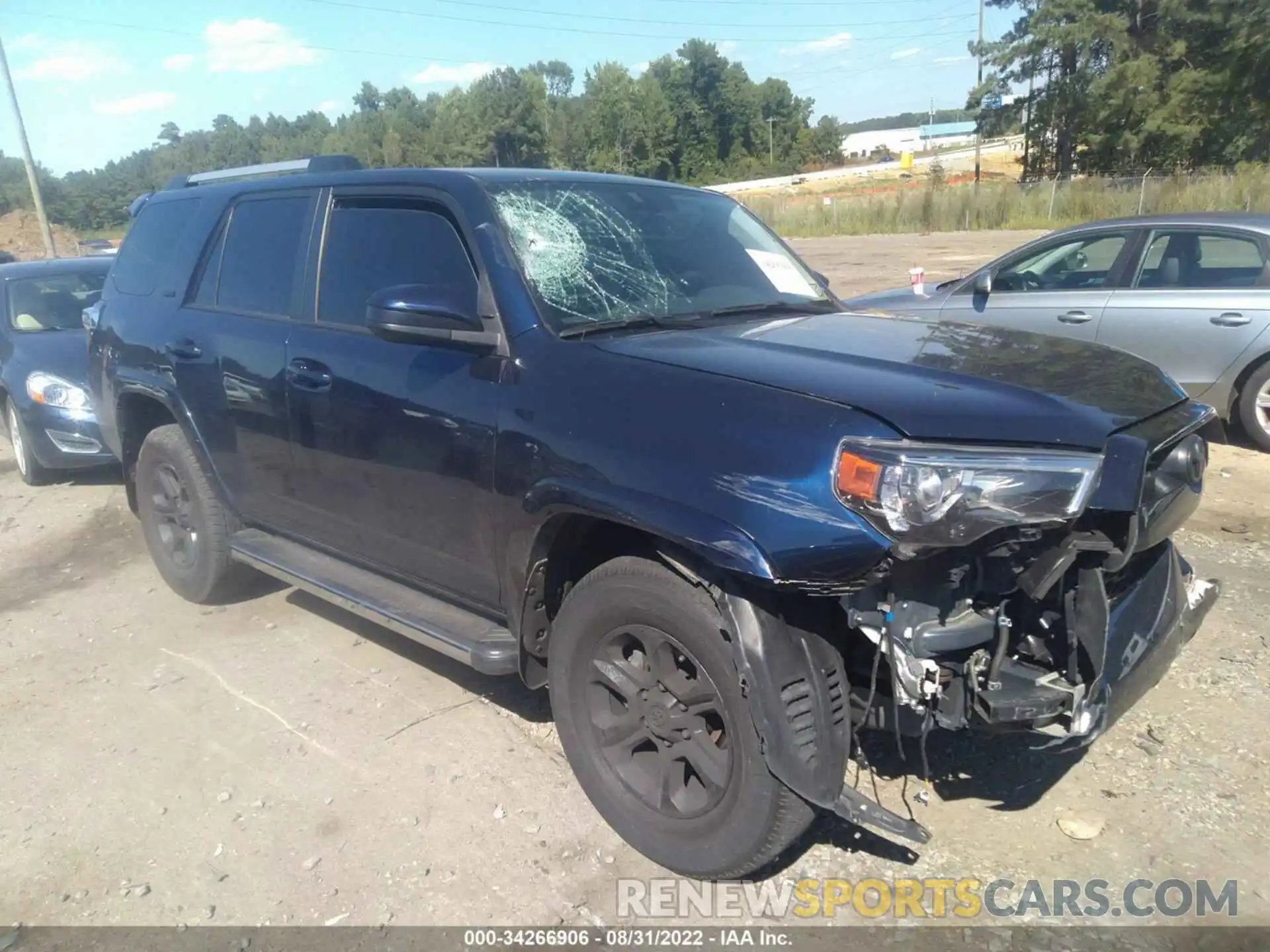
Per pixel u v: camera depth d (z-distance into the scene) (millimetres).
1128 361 3117
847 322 3506
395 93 101375
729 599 2619
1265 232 6879
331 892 2988
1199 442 2977
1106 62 43281
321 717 3992
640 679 3000
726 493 2584
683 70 98875
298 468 4105
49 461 7535
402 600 3814
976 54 47188
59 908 2973
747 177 97375
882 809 2598
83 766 3719
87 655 4680
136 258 5277
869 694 2701
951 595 2578
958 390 2652
